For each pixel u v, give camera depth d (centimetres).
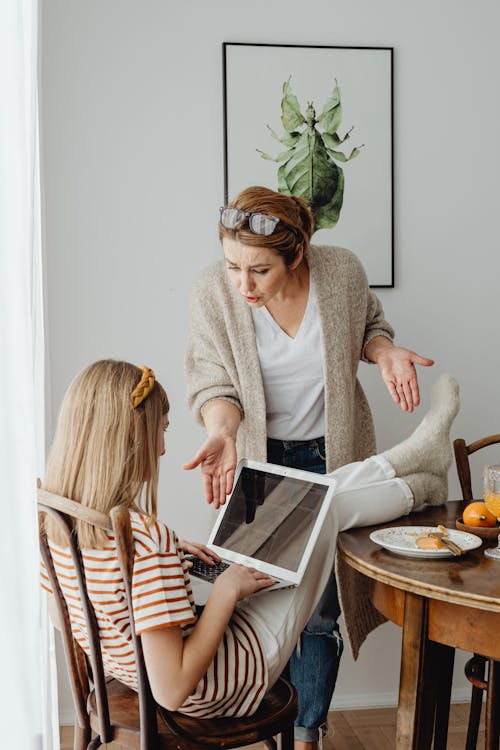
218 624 143
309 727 225
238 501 186
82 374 148
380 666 268
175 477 258
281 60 253
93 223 250
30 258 121
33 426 107
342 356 211
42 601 118
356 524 187
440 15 258
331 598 222
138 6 248
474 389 267
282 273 194
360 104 256
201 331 217
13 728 103
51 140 247
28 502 104
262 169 254
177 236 254
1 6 103
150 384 149
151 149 251
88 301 252
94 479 142
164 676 135
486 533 179
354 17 256
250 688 150
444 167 262
